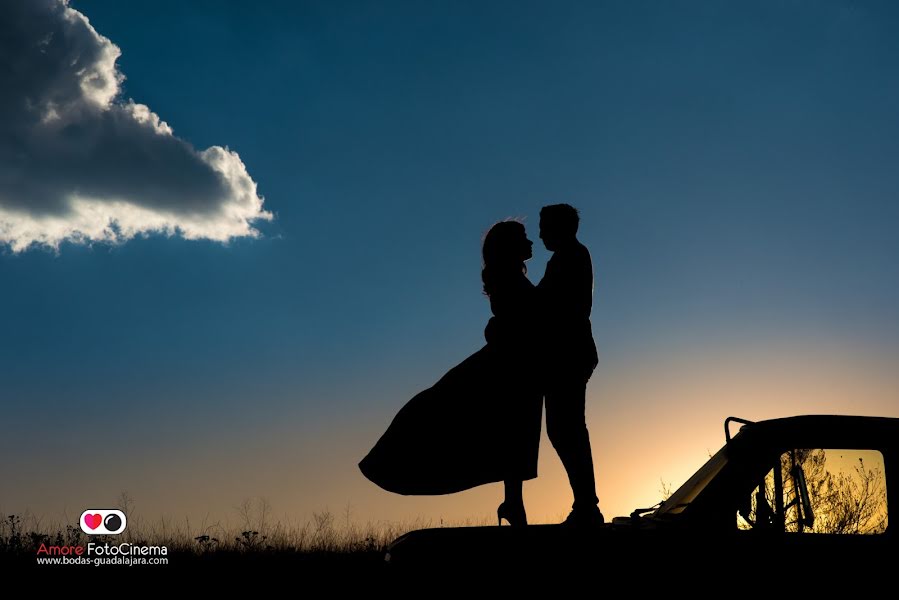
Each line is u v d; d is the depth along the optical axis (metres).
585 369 6.12
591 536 4.54
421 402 6.80
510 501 6.59
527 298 6.63
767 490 4.53
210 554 11.55
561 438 6.06
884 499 4.43
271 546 12.04
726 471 4.61
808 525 4.47
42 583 10.04
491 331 6.71
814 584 4.28
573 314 6.17
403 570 4.71
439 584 4.59
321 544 12.26
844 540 4.37
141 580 10.27
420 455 6.71
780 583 4.30
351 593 9.55
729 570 4.34
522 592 4.48
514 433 6.62
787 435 4.63
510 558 4.54
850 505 4.46
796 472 4.55
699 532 4.46
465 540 4.69
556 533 4.64
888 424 4.62
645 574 4.39
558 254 6.32
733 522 4.48
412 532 5.07
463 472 6.66
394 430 6.79
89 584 10.05
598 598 4.41
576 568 4.45
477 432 6.65
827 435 4.59
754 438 4.68
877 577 4.25
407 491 6.71
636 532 4.54
